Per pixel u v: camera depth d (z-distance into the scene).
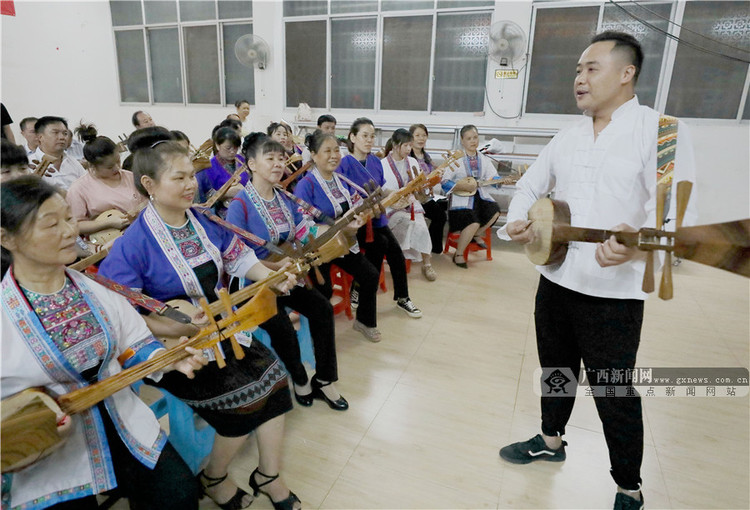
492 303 3.20
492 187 4.15
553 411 1.65
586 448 1.82
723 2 4.36
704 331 2.83
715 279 3.75
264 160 1.82
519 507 1.54
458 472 1.68
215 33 6.48
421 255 3.64
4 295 0.91
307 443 1.81
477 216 3.94
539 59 5.03
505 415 2.01
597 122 1.34
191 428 1.61
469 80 5.39
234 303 1.35
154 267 1.29
